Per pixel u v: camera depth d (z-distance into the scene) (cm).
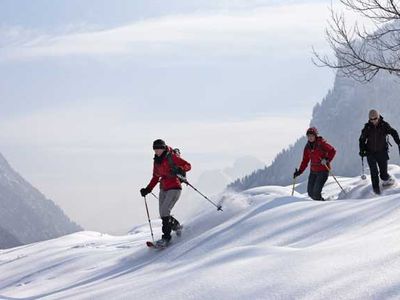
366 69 1333
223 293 498
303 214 845
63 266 1150
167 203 1045
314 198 1195
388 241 538
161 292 559
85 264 1119
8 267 1328
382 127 1166
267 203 1027
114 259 1085
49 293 923
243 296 478
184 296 522
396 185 1184
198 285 538
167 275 654
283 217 866
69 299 670
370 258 490
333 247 560
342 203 862
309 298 435
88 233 1831
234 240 834
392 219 684
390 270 446
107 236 1789
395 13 1314
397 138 1162
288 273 502
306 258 539
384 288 414
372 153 1173
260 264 554
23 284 1088
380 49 1323
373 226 680
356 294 418
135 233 1800
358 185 1301
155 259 946
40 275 1125
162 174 1057
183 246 930
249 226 872
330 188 1647
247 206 1077
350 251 530
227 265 585
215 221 1066
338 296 425
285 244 738
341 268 482
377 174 1166
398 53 1301
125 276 852
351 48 1350
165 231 1041
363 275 451
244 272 539
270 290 472
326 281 459
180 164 1051
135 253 1065
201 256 818
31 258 1365
